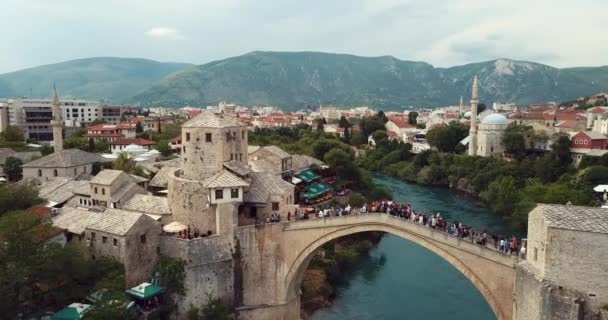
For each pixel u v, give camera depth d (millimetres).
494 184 140000
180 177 79938
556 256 44344
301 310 81375
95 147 158250
